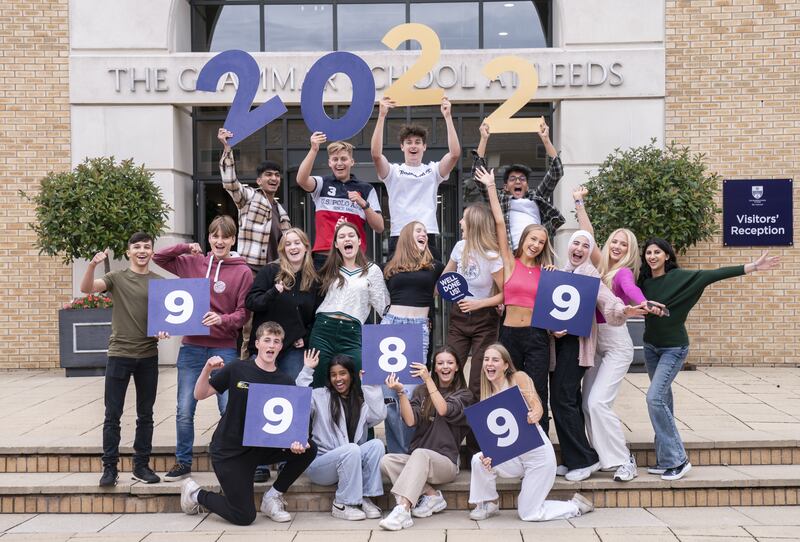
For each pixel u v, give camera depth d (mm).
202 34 10812
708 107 9945
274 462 5367
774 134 9891
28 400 7895
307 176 6406
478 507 5363
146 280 5656
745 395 7961
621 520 5273
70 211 8945
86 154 10047
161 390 8414
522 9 10781
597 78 9992
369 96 6406
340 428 5520
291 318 5727
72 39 10016
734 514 5395
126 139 10070
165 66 10047
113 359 5547
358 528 5152
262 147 10672
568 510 5316
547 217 6656
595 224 9055
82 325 9273
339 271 5805
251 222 6586
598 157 10031
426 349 5926
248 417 5129
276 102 6379
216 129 10734
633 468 5648
